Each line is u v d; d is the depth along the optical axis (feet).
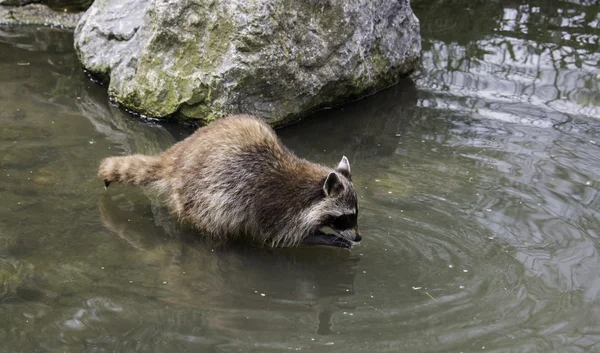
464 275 17.49
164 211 20.35
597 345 14.73
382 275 17.60
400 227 19.69
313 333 15.01
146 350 14.03
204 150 19.31
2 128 24.03
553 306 16.17
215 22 24.25
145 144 23.95
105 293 16.03
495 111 27.40
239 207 19.17
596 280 17.24
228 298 16.39
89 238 18.42
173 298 16.12
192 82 24.70
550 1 39.27
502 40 33.96
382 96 29.04
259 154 19.47
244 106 24.89
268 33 24.11
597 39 34.04
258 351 14.23
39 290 15.90
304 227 19.31
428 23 35.88
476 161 23.58
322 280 17.57
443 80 30.27
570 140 25.05
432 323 15.47
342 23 26.40
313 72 25.98
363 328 15.25
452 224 19.81
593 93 28.71
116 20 28.30
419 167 23.21
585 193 21.49
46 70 29.60
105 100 27.37
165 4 24.71
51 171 21.53
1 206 19.35
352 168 23.17
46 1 35.32
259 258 18.76
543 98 28.43
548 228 19.58
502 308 16.07
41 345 13.98
